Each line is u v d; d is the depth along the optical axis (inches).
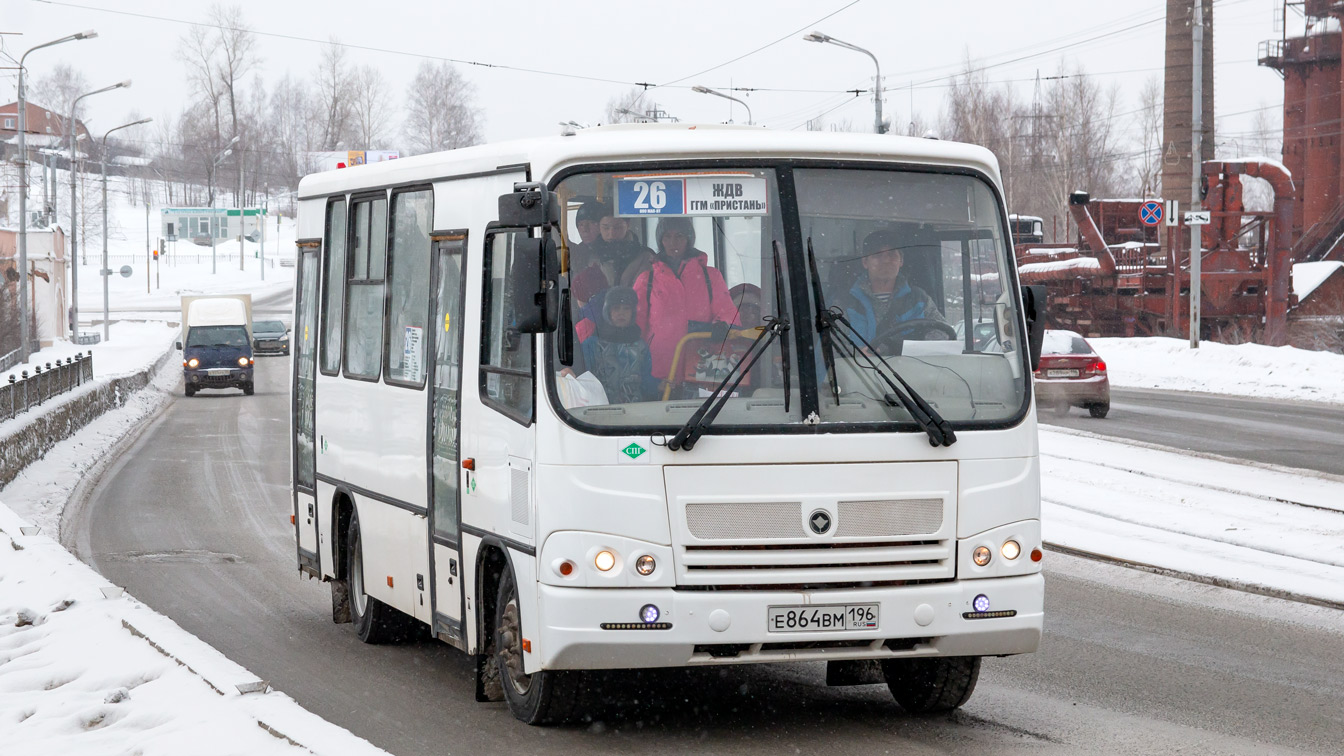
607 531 265.1
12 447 834.2
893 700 323.0
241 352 1743.4
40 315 2411.4
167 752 251.4
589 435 266.7
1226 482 664.4
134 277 4707.2
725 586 266.2
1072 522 580.1
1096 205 2053.4
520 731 294.8
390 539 367.9
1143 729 290.5
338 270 418.9
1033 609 277.6
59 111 7101.4
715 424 268.1
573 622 264.4
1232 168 1913.1
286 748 241.4
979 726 294.8
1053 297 2010.3
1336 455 776.3
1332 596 422.0
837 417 271.9
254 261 5172.2
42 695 318.0
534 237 274.2
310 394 444.8
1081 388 1026.1
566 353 265.4
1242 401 1190.3
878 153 283.7
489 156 305.4
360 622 403.2
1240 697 318.0
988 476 277.0
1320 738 283.0
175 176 6771.7
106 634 362.3
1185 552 503.5
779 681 344.8
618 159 277.3
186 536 645.3
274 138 6628.9
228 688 285.0
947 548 273.6
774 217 278.4
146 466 964.6
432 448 334.6
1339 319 2074.3
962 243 286.0
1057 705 312.8
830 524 269.1
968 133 4001.0
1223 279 1915.6
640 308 272.7
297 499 464.8
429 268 341.4
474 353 307.9
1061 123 3838.6
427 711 316.2
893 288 280.7
